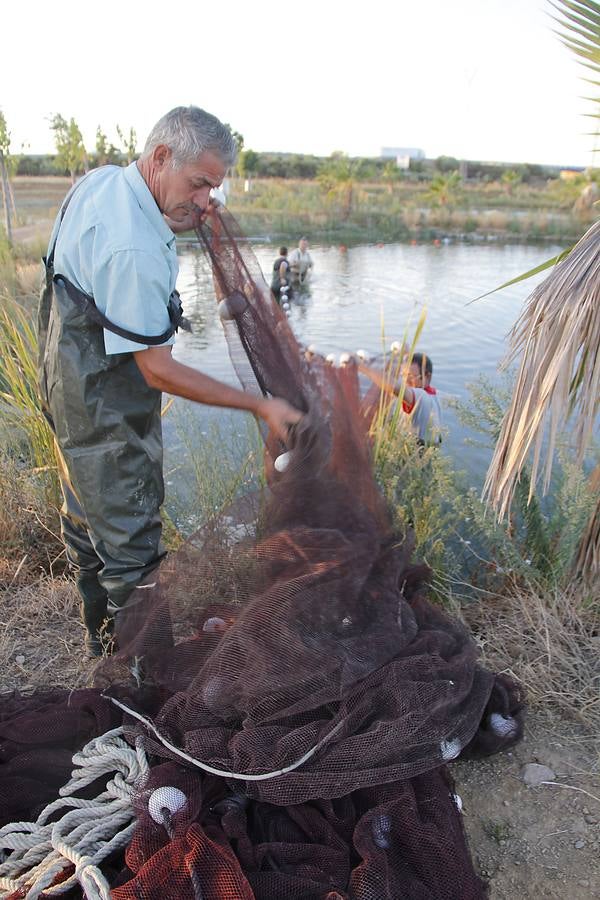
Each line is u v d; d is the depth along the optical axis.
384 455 4.08
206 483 4.09
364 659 2.49
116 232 2.53
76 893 2.12
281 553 2.65
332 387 3.01
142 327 2.57
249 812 2.32
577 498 3.85
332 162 59.06
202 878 1.94
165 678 2.59
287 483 2.78
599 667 3.40
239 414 4.77
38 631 3.66
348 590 2.61
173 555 2.84
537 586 3.98
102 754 2.40
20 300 6.96
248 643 2.43
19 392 4.53
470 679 2.62
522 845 2.60
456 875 2.15
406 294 21.38
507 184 69.38
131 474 2.82
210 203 2.84
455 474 4.54
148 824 2.12
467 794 2.81
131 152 36.44
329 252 34.34
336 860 2.12
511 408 3.32
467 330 16.05
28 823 2.27
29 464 4.53
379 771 2.26
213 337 11.80
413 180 77.81
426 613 3.06
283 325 2.96
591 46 3.21
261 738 2.31
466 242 42.44
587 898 2.40
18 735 2.55
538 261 32.62
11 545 4.20
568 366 3.07
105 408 2.73
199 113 2.54
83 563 3.19
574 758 2.97
